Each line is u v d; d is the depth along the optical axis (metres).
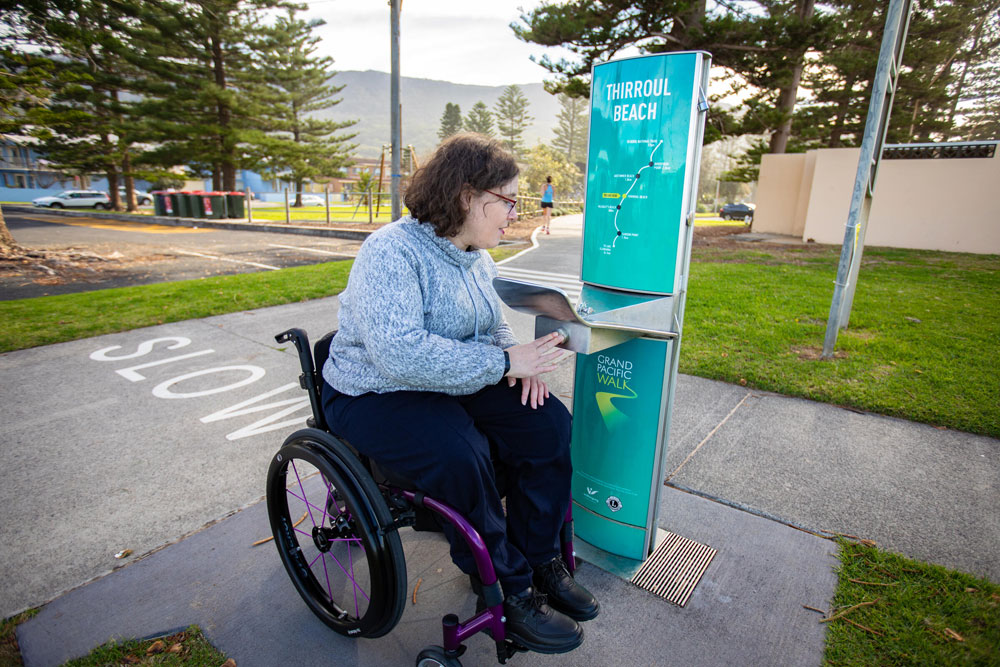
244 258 10.60
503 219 1.48
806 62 16.95
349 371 1.54
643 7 12.71
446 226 1.44
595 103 1.85
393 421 1.46
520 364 1.46
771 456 2.90
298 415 3.43
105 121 22.94
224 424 3.29
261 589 1.98
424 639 1.77
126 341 4.85
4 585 1.96
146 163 25.02
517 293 1.58
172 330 5.18
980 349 4.56
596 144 1.87
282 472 1.79
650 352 1.86
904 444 3.02
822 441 3.06
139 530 2.29
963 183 11.87
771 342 4.79
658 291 1.81
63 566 2.06
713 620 1.83
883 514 2.38
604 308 1.90
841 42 14.03
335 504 2.10
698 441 3.07
